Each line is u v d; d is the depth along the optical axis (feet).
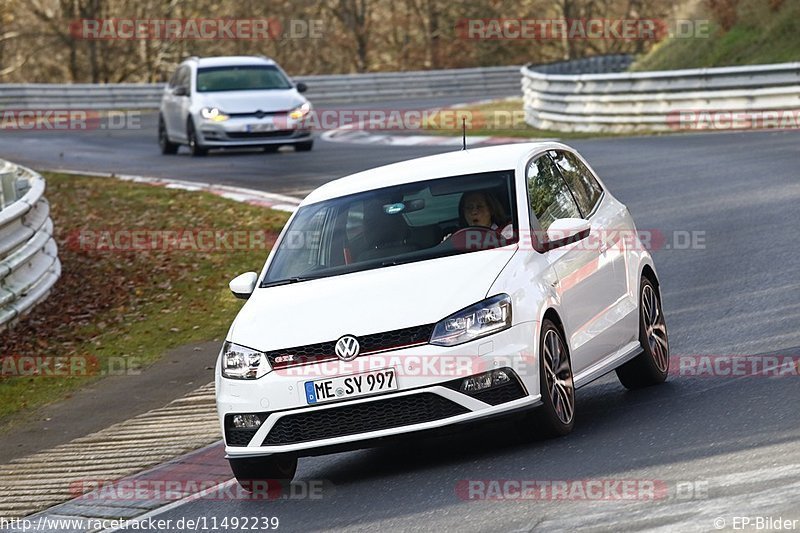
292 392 85.30
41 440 119.44
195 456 104.32
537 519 69.51
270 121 308.60
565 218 98.43
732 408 89.97
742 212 184.34
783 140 263.70
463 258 90.63
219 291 176.24
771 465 73.00
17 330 162.61
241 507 86.48
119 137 389.60
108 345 155.43
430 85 570.46
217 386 89.61
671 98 317.83
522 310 86.17
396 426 84.12
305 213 102.42
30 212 181.37
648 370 105.09
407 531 71.72
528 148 103.04
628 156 262.88
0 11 650.02
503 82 586.86
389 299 86.99
